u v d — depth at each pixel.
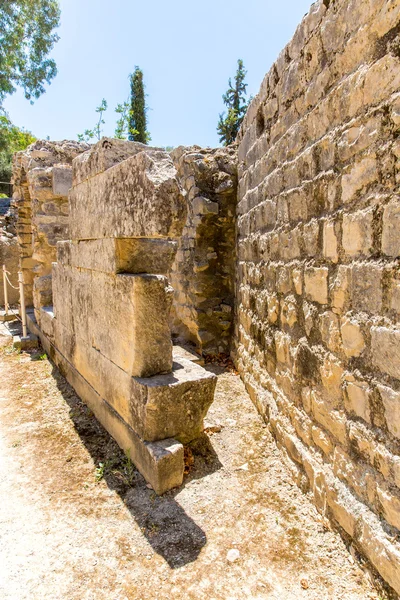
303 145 2.33
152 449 2.30
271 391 3.06
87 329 3.28
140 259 2.64
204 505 2.20
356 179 1.71
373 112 1.57
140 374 2.48
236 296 4.78
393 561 1.46
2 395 3.77
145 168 2.16
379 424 1.58
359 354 1.71
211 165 4.84
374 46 1.57
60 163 5.62
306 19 2.23
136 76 15.99
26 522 2.07
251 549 1.89
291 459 2.51
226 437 2.98
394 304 1.47
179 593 1.66
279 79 2.79
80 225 3.25
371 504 1.64
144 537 1.97
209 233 4.93
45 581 1.72
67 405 3.52
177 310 5.70
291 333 2.57
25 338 5.44
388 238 1.49
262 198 3.33
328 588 1.65
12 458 2.68
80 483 2.40
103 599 1.63
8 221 9.54
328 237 1.99
